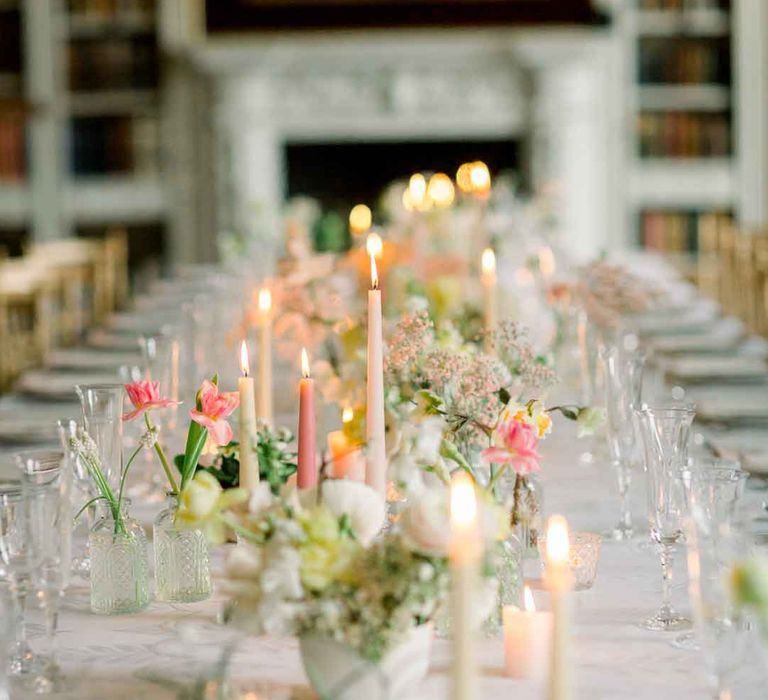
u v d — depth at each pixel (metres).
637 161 8.20
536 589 1.68
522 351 1.97
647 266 5.95
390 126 8.06
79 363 3.85
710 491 1.22
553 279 3.75
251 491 1.26
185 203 8.38
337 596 1.18
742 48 8.11
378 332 1.56
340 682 1.19
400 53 7.92
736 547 1.21
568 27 7.91
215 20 8.05
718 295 6.38
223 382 3.28
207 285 5.29
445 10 7.93
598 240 8.16
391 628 1.18
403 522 1.17
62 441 1.66
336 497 1.27
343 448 1.63
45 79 8.38
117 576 1.60
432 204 4.14
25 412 3.12
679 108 8.19
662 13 8.13
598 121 8.10
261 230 5.29
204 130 8.30
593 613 1.58
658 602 1.63
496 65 7.98
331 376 2.35
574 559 1.67
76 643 1.49
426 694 1.29
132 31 8.33
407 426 1.63
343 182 8.45
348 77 8.03
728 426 2.81
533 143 8.02
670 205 8.23
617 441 1.99
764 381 3.37
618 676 1.37
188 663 1.42
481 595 1.21
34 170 8.44
